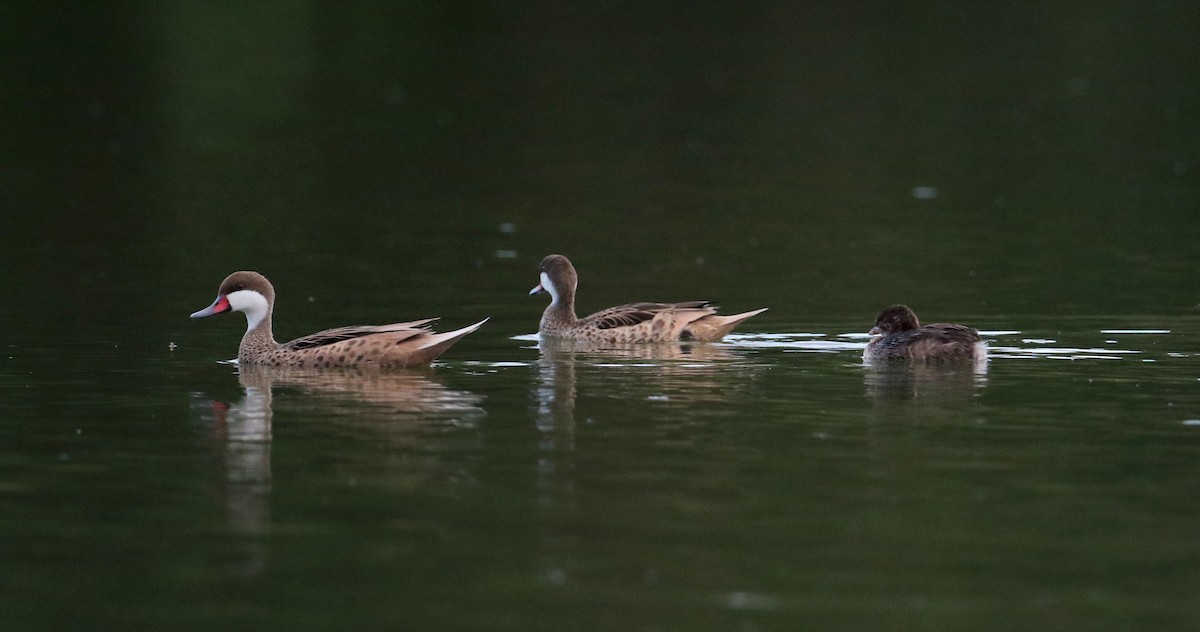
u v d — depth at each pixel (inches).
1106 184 1556.3
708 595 447.2
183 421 652.7
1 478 564.4
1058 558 477.4
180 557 480.7
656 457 592.4
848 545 489.4
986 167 1672.0
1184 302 970.7
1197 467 575.2
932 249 1211.9
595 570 467.5
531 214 1387.8
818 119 1988.2
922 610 436.1
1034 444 609.0
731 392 714.8
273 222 1317.7
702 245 1242.6
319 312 955.3
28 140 1728.6
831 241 1258.0
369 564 473.7
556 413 667.4
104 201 1407.5
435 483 557.3
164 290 1014.4
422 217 1362.0
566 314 896.3
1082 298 991.0
